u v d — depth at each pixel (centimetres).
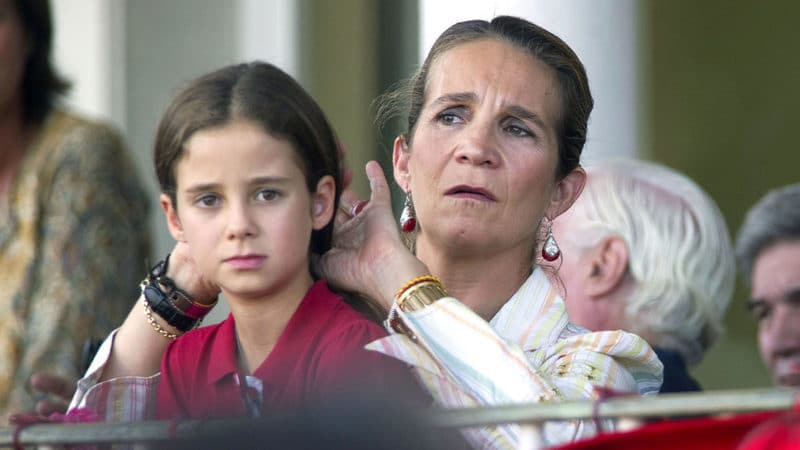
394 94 1152
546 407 841
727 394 805
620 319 1404
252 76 1017
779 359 1396
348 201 1145
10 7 1611
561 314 1118
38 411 1329
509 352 1024
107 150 1655
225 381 1027
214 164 1002
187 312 1122
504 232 1088
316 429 809
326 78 2178
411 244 1157
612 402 833
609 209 1416
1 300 1583
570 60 1110
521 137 1091
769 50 2194
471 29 1113
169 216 1055
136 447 959
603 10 2112
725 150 2191
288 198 1012
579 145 1122
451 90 1093
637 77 2147
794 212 1387
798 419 756
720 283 1416
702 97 2177
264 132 1004
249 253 1006
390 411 824
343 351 1002
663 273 1398
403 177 1151
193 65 2262
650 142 2159
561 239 1427
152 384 1098
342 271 1091
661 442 805
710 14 2173
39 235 1611
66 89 1680
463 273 1110
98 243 1616
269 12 2220
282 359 1012
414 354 1008
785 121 2194
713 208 1424
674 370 1363
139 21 2269
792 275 1384
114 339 1132
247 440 820
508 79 1088
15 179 1627
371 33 2148
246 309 1026
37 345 1559
